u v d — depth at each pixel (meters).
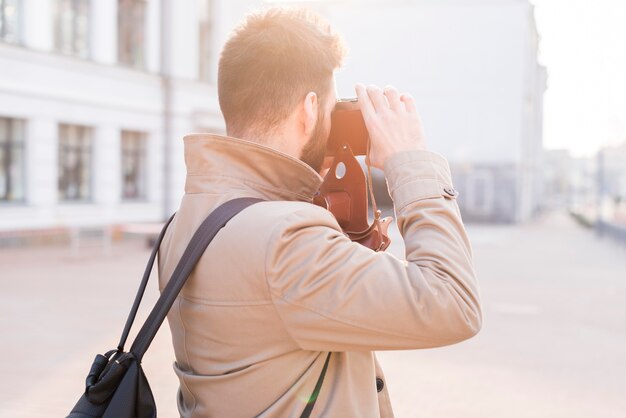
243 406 1.11
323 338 1.04
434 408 5.31
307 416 1.10
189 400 1.24
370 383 1.18
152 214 21.81
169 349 6.73
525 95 38.75
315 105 1.19
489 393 5.72
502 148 37.38
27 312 8.59
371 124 1.19
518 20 36.66
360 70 38.53
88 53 19.39
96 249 17.55
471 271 1.10
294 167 1.17
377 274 1.04
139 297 1.31
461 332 1.06
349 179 1.23
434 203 1.13
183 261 1.14
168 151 22.31
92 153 19.70
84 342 7.02
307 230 1.06
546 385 5.99
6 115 16.84
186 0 22.59
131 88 20.73
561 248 22.12
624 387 5.95
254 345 1.09
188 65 22.89
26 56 17.11
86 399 1.15
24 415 4.80
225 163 1.18
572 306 10.23
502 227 35.66
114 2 19.97
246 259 1.06
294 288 1.03
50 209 18.02
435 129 38.00
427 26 37.72
